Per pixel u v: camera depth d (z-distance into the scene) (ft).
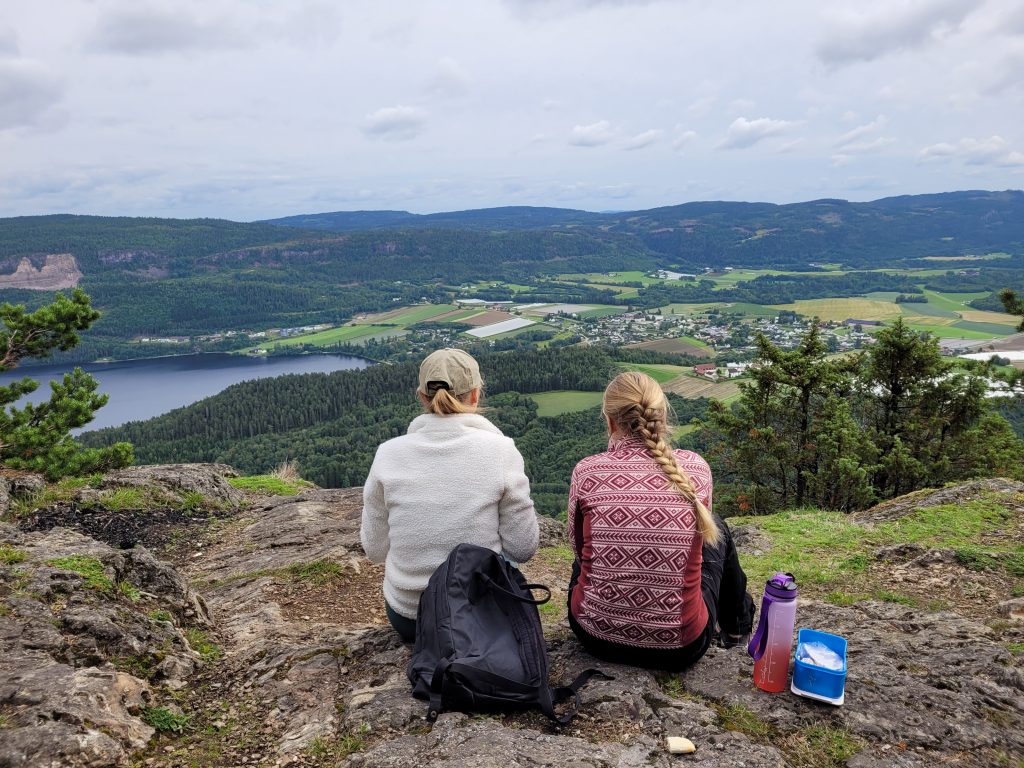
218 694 9.05
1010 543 17.15
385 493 8.96
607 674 8.79
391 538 9.05
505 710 7.71
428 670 7.84
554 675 9.08
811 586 15.55
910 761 6.95
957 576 14.99
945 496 22.15
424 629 8.04
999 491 21.88
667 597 8.10
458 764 6.51
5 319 31.19
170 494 25.46
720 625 9.87
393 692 8.36
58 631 9.07
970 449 54.39
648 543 8.00
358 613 14.12
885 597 14.06
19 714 6.93
